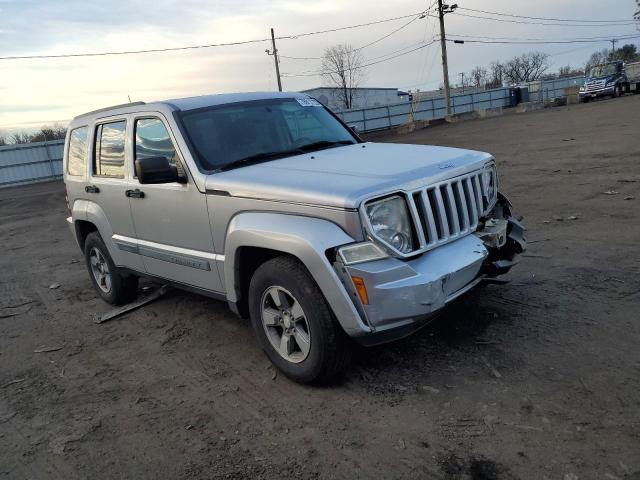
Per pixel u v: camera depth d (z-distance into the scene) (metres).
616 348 3.69
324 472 2.85
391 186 3.29
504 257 4.12
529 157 13.59
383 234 3.23
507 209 4.42
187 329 5.06
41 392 4.16
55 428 3.60
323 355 3.45
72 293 6.82
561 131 19.17
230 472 2.94
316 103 5.44
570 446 2.79
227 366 4.21
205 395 3.80
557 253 5.80
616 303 4.38
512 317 4.34
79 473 3.10
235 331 4.88
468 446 2.90
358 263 3.16
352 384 3.66
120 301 5.96
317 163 4.00
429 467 2.78
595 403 3.12
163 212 4.51
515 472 2.66
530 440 2.88
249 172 3.96
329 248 3.22
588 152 12.88
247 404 3.61
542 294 4.72
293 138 4.77
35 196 23.88
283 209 3.52
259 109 4.83
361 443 3.04
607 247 5.79
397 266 3.18
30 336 5.43
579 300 4.52
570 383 3.34
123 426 3.53
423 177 3.45
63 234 11.89
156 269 4.89
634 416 2.96
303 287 3.41
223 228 3.97
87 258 6.16
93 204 5.59
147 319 5.45
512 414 3.11
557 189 9.24
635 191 8.23
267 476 2.87
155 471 3.04
